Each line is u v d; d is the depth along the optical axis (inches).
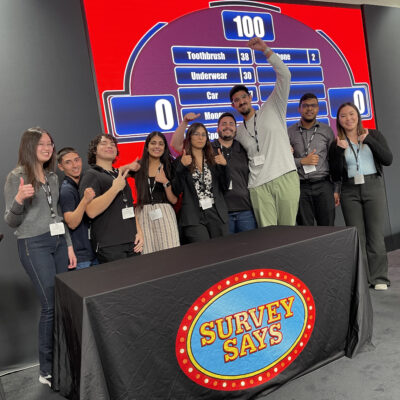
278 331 67.8
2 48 100.9
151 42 121.4
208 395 61.0
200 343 59.7
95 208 87.4
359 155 119.7
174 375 57.5
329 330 75.3
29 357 103.3
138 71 119.5
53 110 106.7
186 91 127.6
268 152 113.1
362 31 162.4
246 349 64.2
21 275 101.9
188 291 58.4
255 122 116.3
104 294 52.2
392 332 88.7
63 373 68.1
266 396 67.7
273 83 143.1
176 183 102.1
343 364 76.1
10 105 101.6
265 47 110.7
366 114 164.2
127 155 118.6
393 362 75.1
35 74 104.5
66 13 108.3
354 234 79.1
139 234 98.6
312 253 72.1
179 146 114.5
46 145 82.9
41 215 84.0
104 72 114.1
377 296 114.0
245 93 115.6
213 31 131.8
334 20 155.4
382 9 164.9
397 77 170.6
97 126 112.6
